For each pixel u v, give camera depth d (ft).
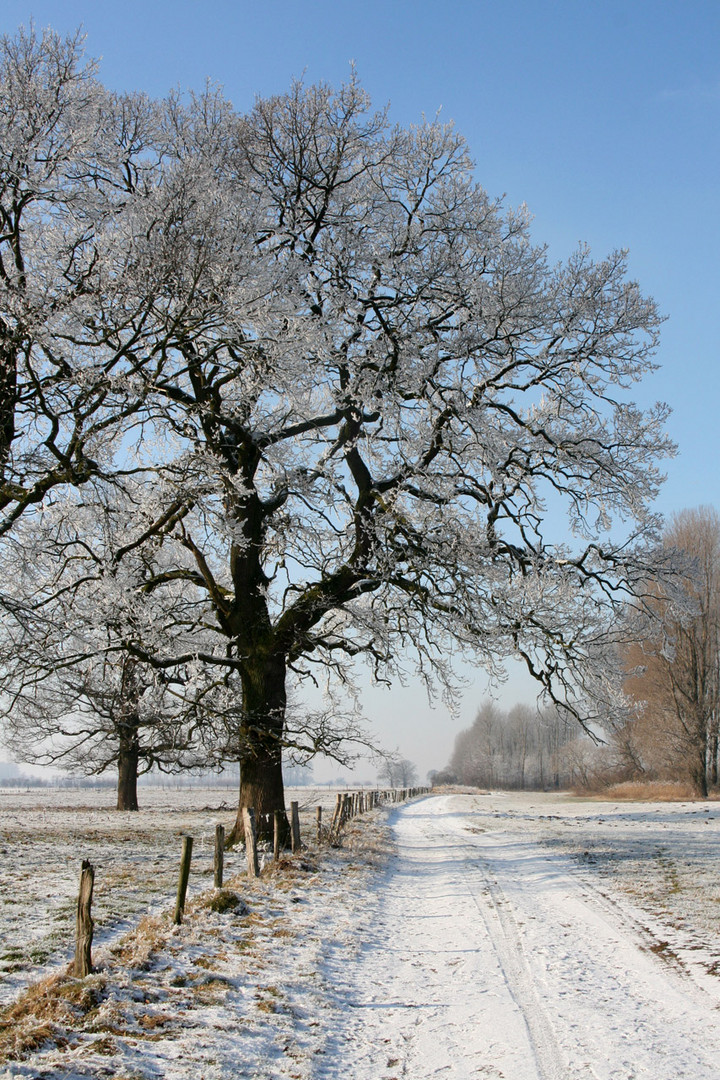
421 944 31.24
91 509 49.26
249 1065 17.22
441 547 55.11
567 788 386.32
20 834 64.18
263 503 59.41
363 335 56.90
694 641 151.64
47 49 44.11
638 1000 23.31
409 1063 18.31
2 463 39.78
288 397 51.62
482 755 452.35
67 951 25.04
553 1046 19.39
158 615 58.29
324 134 55.67
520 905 39.58
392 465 57.36
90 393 42.04
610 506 59.88
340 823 69.92
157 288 41.83
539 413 58.39
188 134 54.54
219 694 59.72
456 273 54.49
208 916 31.01
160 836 66.03
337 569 59.41
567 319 56.08
